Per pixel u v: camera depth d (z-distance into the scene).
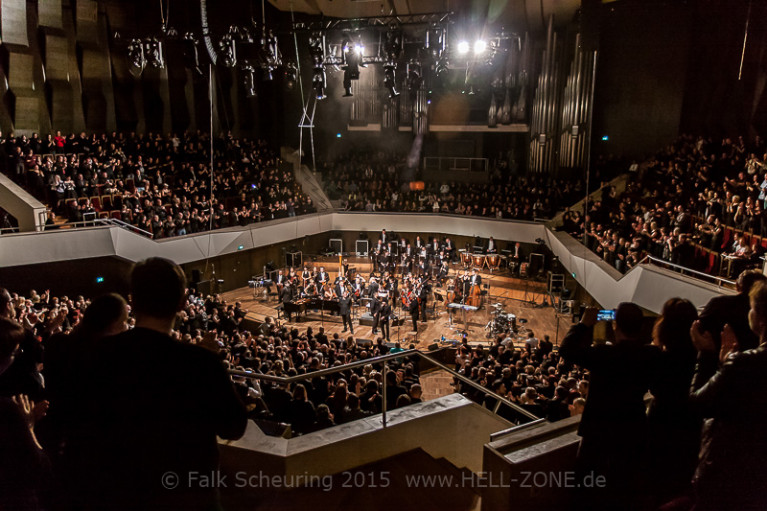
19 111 23.05
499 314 20.78
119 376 2.13
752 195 16.50
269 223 27.97
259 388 8.73
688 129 27.58
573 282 23.41
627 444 3.15
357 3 29.31
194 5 27.61
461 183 33.59
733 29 24.56
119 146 25.11
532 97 30.25
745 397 2.73
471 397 9.87
